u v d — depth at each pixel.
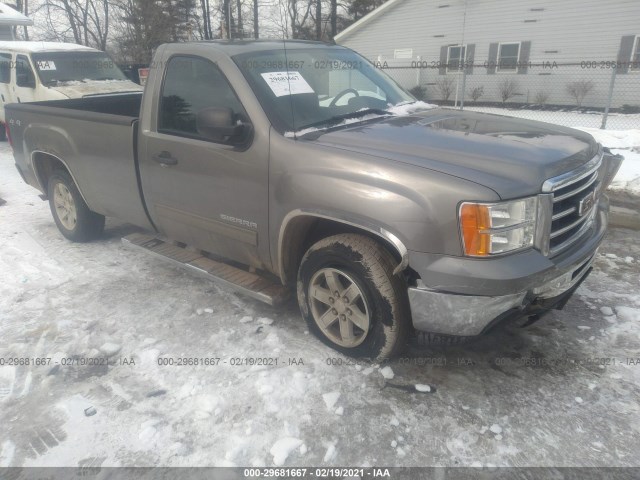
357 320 2.96
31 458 2.44
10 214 6.05
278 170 3.03
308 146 2.95
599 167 3.11
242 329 3.47
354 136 3.01
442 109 3.98
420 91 21.67
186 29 31.97
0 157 9.53
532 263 2.51
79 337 3.41
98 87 9.60
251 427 2.59
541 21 18.55
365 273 2.79
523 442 2.46
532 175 2.56
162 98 3.72
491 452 2.41
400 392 2.82
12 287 4.14
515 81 19.70
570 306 3.67
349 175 2.75
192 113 3.53
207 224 3.59
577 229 2.95
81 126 4.32
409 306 2.84
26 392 2.89
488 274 2.43
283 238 3.13
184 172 3.57
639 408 2.66
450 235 2.49
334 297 3.04
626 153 8.91
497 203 2.43
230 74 3.32
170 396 2.82
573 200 2.83
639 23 16.91
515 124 3.44
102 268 4.50
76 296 3.98
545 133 3.24
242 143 3.19
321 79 3.69
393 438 2.50
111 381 2.96
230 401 2.77
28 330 3.51
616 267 4.34
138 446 2.49
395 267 2.77
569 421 2.59
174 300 3.89
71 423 2.64
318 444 2.48
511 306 2.54
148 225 4.20
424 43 21.19
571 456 2.38
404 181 2.59
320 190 2.83
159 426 2.61
